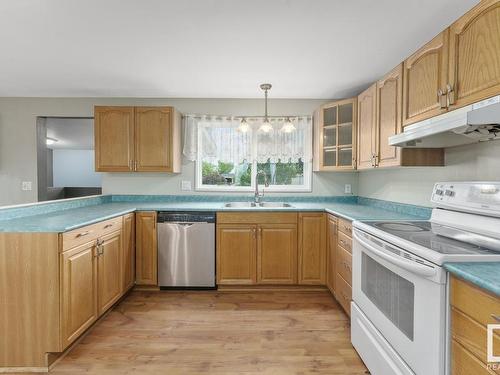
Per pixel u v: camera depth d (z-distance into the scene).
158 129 3.01
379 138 2.27
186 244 2.75
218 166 3.54
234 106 3.38
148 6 1.62
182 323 2.17
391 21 1.76
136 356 1.77
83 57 2.28
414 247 1.22
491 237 1.27
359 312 1.77
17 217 2.00
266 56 2.25
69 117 3.38
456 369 1.01
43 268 1.63
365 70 2.52
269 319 2.24
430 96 1.59
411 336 1.22
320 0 1.56
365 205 3.08
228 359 1.75
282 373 1.63
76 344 1.89
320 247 2.77
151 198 3.37
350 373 1.64
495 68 1.15
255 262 2.77
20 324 1.64
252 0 1.56
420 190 2.22
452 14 1.68
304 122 3.35
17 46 2.10
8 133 3.34
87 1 1.57
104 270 2.14
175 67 2.47
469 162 1.75
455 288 1.02
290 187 3.47
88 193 6.61
